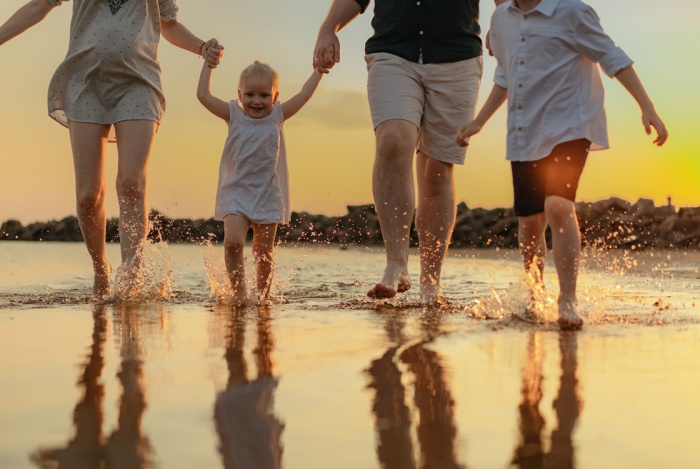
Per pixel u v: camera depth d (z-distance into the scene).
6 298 3.55
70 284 4.60
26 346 1.98
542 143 3.08
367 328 2.38
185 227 9.63
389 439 1.13
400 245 3.51
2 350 1.91
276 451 1.07
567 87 3.10
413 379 1.55
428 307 3.29
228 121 4.18
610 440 1.13
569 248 2.73
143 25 3.91
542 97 3.12
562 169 2.97
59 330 2.31
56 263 6.56
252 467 1.00
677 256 7.47
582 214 9.19
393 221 3.51
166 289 3.87
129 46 3.81
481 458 1.04
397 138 3.51
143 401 1.35
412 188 3.55
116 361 1.75
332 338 2.14
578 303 3.13
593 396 1.42
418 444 1.11
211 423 1.21
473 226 11.04
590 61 3.15
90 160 3.85
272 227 4.15
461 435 1.16
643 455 1.06
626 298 3.54
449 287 4.59
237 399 1.37
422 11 3.58
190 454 1.05
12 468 0.99
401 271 3.49
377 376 1.58
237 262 3.86
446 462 1.03
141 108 3.86
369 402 1.35
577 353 1.90
